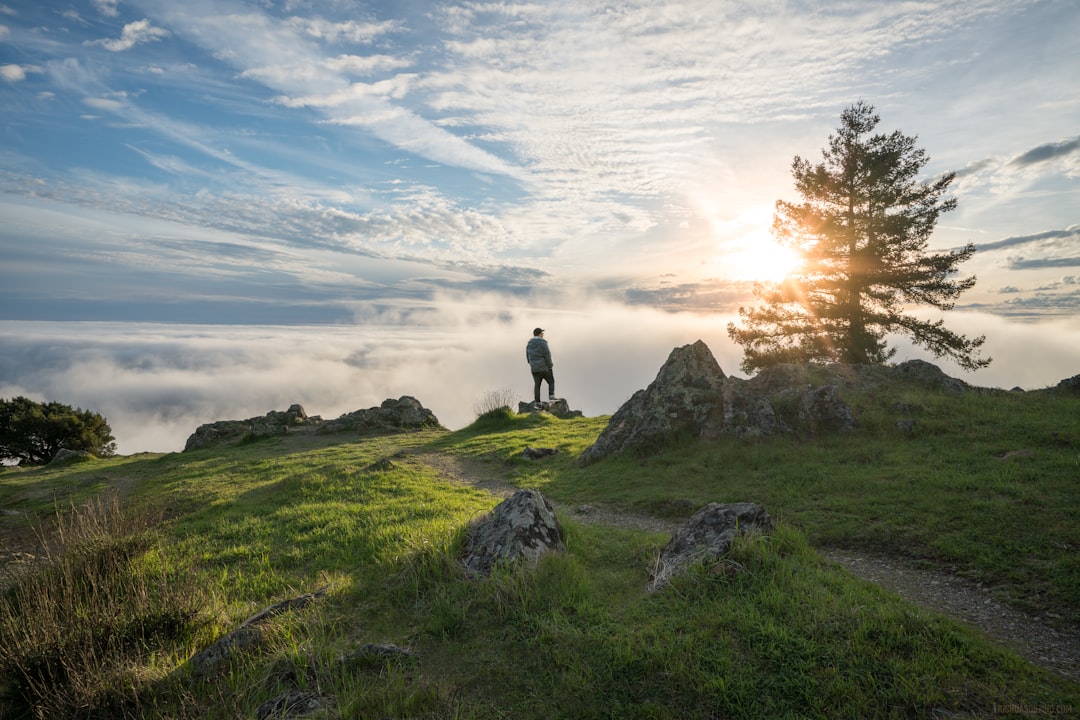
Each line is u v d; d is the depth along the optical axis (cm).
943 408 1490
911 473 1123
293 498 1366
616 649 540
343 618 681
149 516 1245
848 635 540
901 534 884
